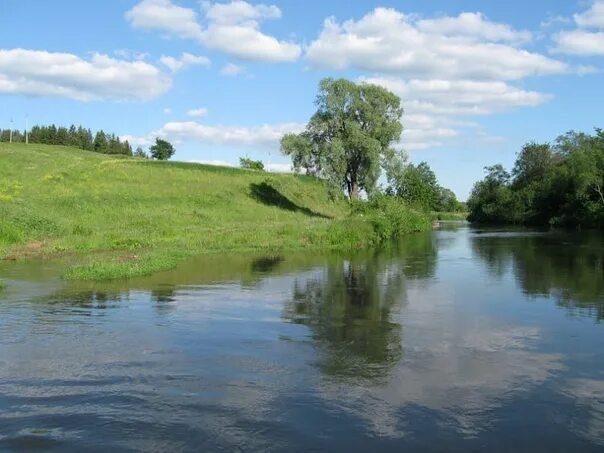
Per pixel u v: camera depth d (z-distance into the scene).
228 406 8.12
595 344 11.51
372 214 51.12
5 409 8.02
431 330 12.67
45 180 54.88
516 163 100.88
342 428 7.41
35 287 17.91
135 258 24.50
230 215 53.88
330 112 56.41
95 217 43.12
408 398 8.45
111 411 7.95
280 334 12.26
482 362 10.24
